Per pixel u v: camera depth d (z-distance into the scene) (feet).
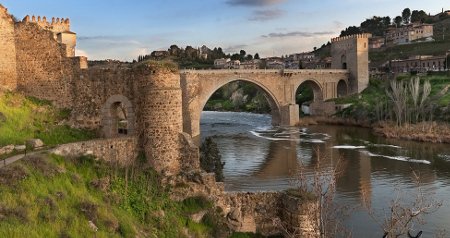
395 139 291.99
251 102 642.22
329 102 431.43
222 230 82.07
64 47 98.32
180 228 77.61
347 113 396.78
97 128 95.30
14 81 102.32
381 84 469.98
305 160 223.71
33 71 101.30
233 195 87.56
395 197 153.38
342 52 487.61
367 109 380.78
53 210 63.93
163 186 84.12
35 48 100.58
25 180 68.18
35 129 93.25
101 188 76.95
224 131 356.79
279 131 351.87
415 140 284.00
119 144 86.69
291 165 211.82
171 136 87.97
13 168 68.80
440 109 330.34
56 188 70.23
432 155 234.99
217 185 88.33
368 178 184.75
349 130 346.54
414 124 315.58
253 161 224.12
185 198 83.97
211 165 140.26
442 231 110.11
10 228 55.42
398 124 323.98
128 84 91.40
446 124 304.91
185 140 89.61
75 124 96.02
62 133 93.91
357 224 123.13
